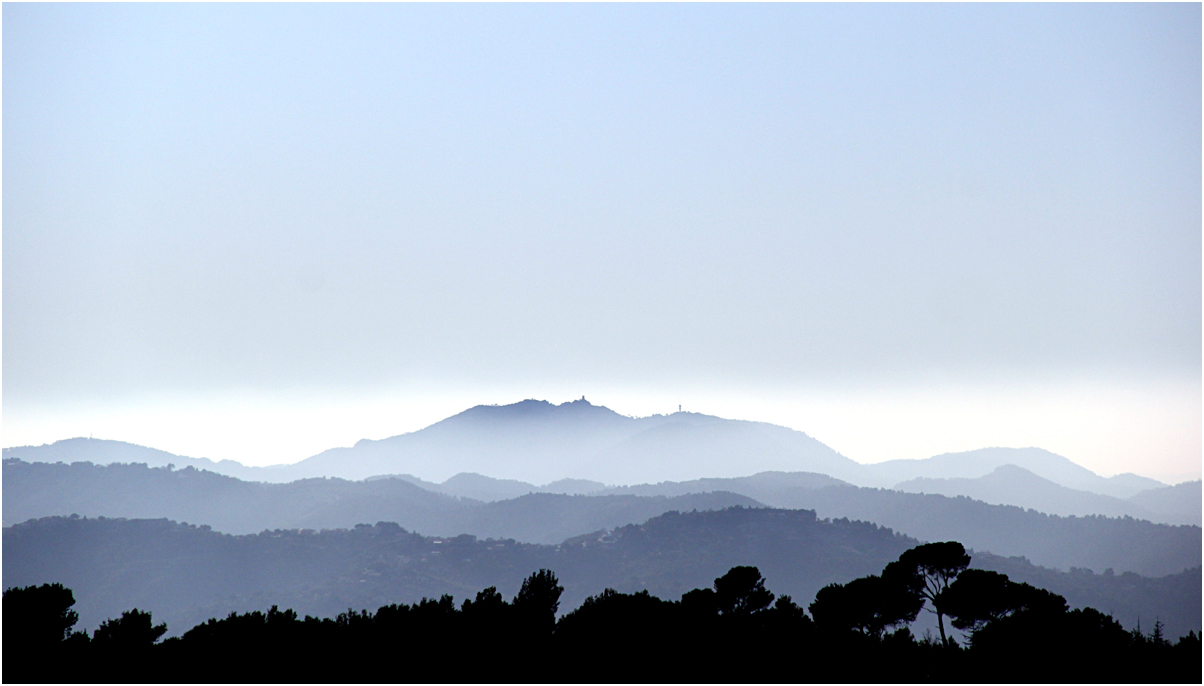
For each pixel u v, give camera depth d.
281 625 41.34
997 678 32.94
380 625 43.84
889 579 46.09
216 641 38.22
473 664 38.34
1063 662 33.41
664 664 38.41
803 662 37.44
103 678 33.34
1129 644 35.56
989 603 40.88
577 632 44.97
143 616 40.53
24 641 34.81
